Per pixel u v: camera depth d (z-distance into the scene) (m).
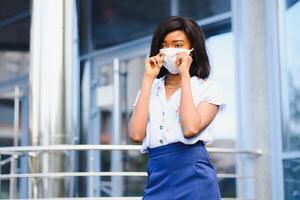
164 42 2.65
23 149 5.11
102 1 9.71
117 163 8.60
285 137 6.13
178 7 8.55
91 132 9.36
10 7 11.41
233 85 7.33
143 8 9.12
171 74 2.65
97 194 8.81
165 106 2.58
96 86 9.48
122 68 9.16
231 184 7.42
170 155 2.51
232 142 7.25
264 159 6.30
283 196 6.06
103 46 9.58
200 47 2.65
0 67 11.46
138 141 2.59
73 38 6.08
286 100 6.15
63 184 5.79
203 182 2.48
